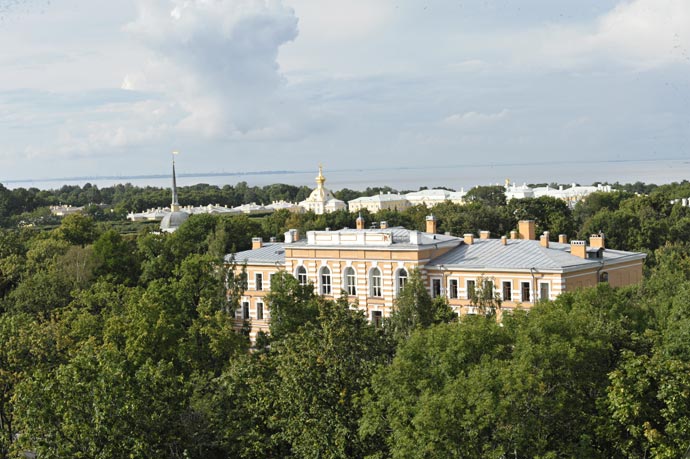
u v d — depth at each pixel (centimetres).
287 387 5641
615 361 5612
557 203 18525
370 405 5250
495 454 4769
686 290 6488
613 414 5000
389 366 5391
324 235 10944
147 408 5506
